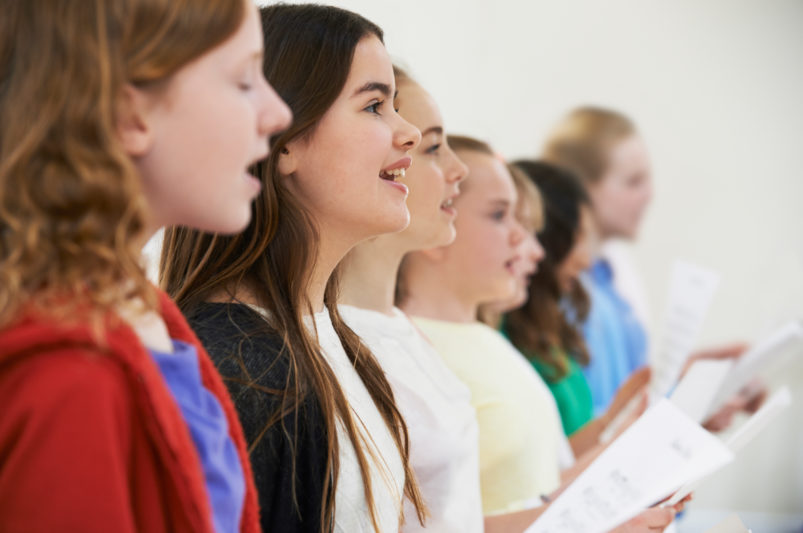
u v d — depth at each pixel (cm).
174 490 73
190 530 73
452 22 425
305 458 110
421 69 424
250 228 119
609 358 389
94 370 67
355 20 125
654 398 232
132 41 72
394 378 147
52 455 65
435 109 160
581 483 137
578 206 295
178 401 80
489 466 187
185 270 124
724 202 479
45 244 67
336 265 134
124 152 71
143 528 72
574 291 309
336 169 120
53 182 67
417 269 198
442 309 200
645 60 464
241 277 118
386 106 126
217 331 110
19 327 66
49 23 69
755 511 457
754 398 293
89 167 68
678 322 249
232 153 78
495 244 198
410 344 157
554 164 302
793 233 481
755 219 480
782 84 478
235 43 78
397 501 126
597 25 453
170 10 73
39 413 65
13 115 69
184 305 118
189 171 77
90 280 68
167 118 75
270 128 84
